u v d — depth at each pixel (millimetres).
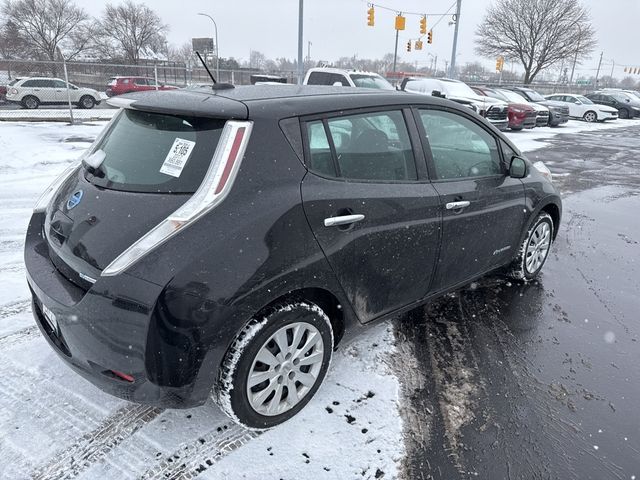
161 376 1998
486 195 3416
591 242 5852
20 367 2861
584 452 2447
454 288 3492
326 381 2857
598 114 26516
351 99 2707
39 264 2467
